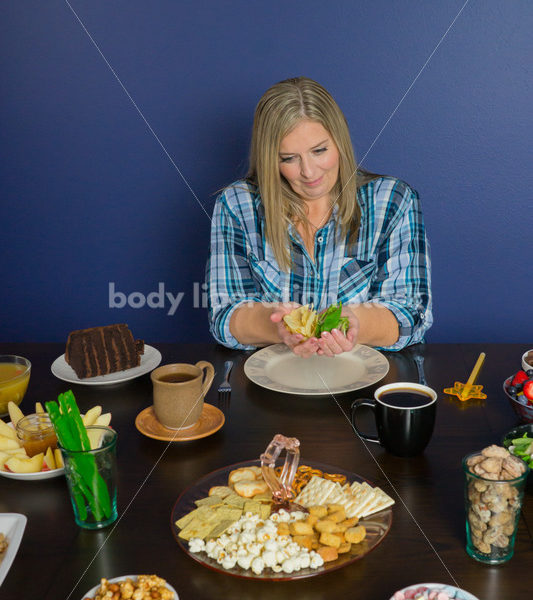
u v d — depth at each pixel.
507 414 1.21
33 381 1.40
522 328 2.46
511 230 2.36
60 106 2.35
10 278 2.55
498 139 2.26
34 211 2.47
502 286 2.42
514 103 2.22
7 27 2.27
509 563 0.84
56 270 2.54
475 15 2.15
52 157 2.41
